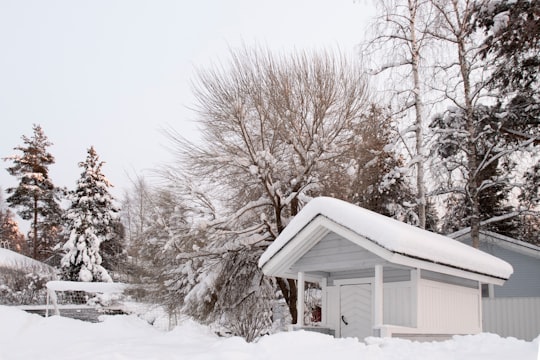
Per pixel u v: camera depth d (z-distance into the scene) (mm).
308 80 16094
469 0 18953
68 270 33562
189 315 15945
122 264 20359
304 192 16766
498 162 20078
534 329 16297
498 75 18094
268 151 15391
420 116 19641
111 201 36781
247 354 6715
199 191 15719
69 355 7562
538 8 15375
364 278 10312
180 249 15477
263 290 16406
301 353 6633
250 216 16453
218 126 15891
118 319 12289
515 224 27141
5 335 9766
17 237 61438
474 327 11180
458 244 12117
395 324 9492
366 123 16594
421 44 19953
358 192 16922
